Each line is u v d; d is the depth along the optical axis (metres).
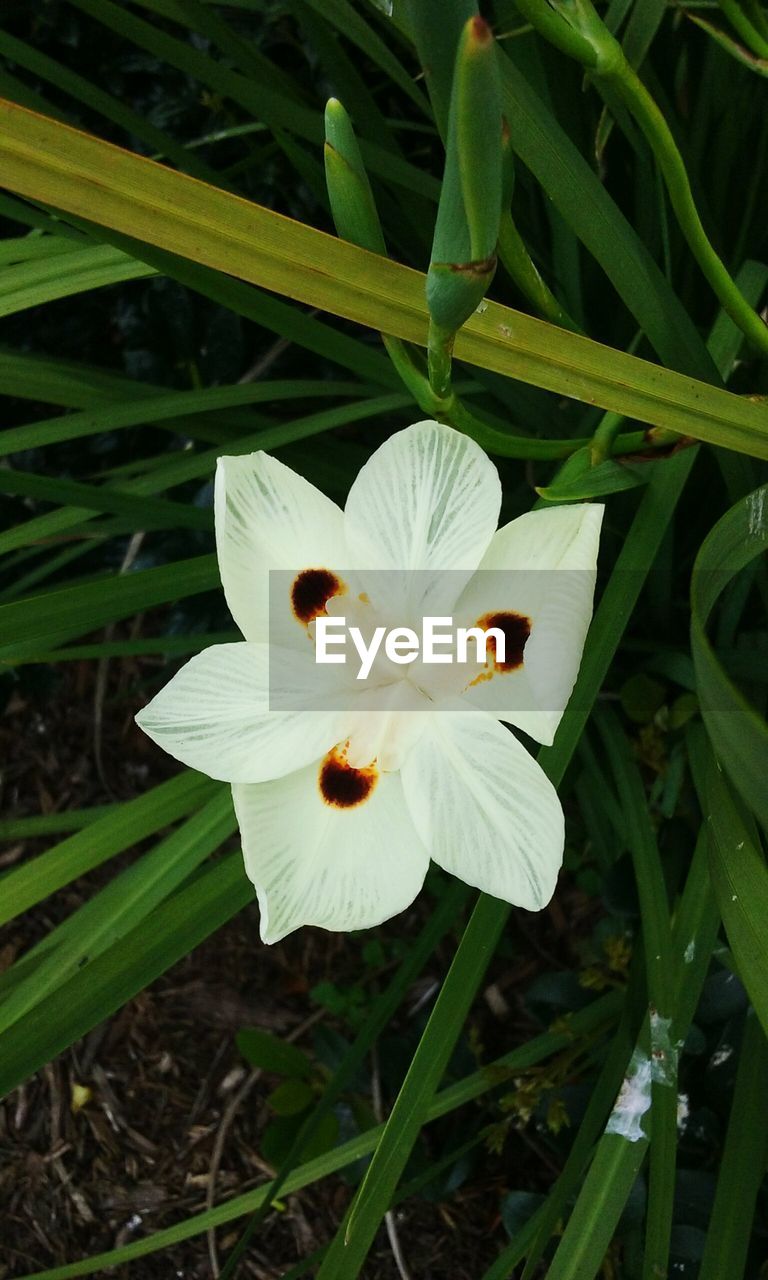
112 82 0.30
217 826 0.20
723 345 0.22
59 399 0.23
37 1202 0.29
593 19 0.16
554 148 0.18
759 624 0.26
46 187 0.14
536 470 0.26
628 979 0.24
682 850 0.25
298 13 0.23
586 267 0.26
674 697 0.26
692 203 0.17
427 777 0.16
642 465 0.20
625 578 0.19
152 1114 0.30
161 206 0.14
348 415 0.23
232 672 0.16
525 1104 0.24
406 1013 0.30
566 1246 0.18
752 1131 0.19
